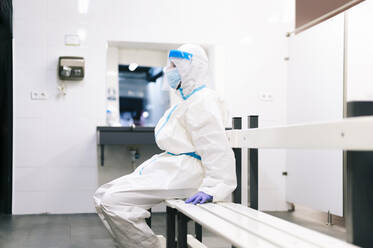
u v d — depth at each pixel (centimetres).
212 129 187
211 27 425
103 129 373
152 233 195
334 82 344
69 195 395
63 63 387
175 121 204
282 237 112
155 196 195
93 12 405
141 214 191
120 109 437
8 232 301
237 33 430
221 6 428
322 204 356
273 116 434
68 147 397
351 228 101
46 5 397
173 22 418
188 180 195
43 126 393
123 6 411
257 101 431
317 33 370
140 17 413
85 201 398
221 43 426
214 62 425
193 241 219
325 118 357
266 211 423
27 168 389
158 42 416
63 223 340
